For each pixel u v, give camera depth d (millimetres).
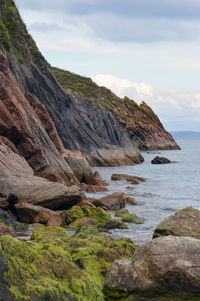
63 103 53344
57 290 5496
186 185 35125
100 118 72938
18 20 48875
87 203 19328
